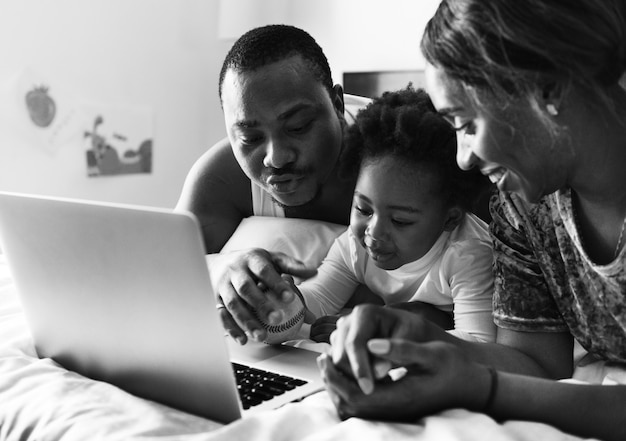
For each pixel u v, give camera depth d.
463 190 1.09
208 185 1.53
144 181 2.95
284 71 1.16
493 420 0.68
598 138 0.76
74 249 0.80
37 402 0.79
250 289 0.95
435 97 0.73
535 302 0.93
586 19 0.68
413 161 1.04
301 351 1.01
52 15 2.55
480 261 1.12
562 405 0.71
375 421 0.71
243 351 1.01
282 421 0.70
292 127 1.17
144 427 0.72
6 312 1.12
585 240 0.85
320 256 1.35
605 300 0.85
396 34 2.86
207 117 3.19
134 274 0.75
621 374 0.88
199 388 0.75
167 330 0.75
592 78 0.70
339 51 3.03
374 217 1.07
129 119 2.85
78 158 2.68
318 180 1.25
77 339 0.86
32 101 2.51
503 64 0.67
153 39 2.92
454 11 0.70
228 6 3.01
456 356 0.71
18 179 2.50
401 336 0.72
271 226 1.43
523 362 0.90
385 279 1.23
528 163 0.73
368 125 1.08
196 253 0.69
